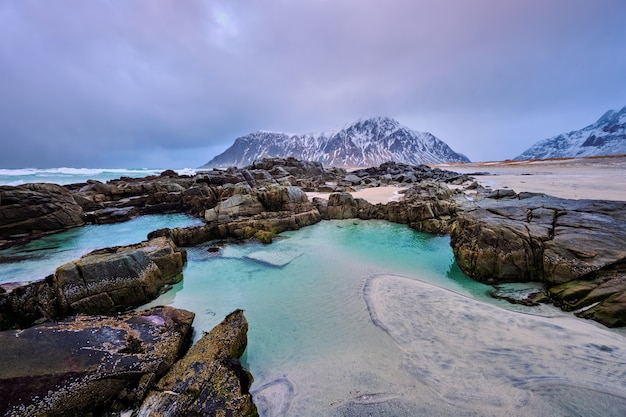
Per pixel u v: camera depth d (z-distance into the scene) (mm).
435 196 31438
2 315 11875
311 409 7742
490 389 7934
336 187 49125
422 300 13586
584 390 7555
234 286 16031
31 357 7812
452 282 15930
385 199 37906
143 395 7742
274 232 26125
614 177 45250
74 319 10258
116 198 38969
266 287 15828
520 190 35562
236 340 9789
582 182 41062
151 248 16906
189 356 8969
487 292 14430
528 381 8062
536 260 14312
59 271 12977
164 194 38219
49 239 25359
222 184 46875
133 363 8242
